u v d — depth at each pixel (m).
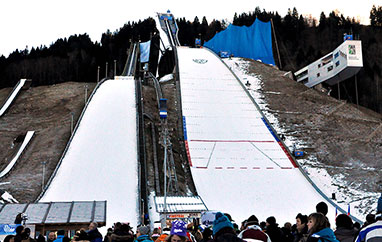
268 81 73.75
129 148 43.62
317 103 64.50
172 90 67.44
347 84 108.44
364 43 127.81
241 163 44.28
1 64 129.38
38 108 64.56
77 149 43.06
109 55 139.62
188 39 153.38
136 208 32.72
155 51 117.06
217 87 67.00
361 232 4.55
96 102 57.44
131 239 7.50
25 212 20.09
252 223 6.44
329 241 4.80
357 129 55.44
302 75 89.50
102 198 33.97
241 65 84.00
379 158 47.56
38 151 45.34
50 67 131.12
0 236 14.34
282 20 155.62
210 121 54.59
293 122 56.69
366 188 40.38
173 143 48.09
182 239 5.42
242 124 54.28
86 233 8.12
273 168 43.56
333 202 36.59
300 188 39.75
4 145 49.12
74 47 139.25
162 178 39.62
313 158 47.00
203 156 45.53
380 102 108.12
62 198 33.66
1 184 36.75
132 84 67.81
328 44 140.00
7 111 63.94
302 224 7.47
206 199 36.88
